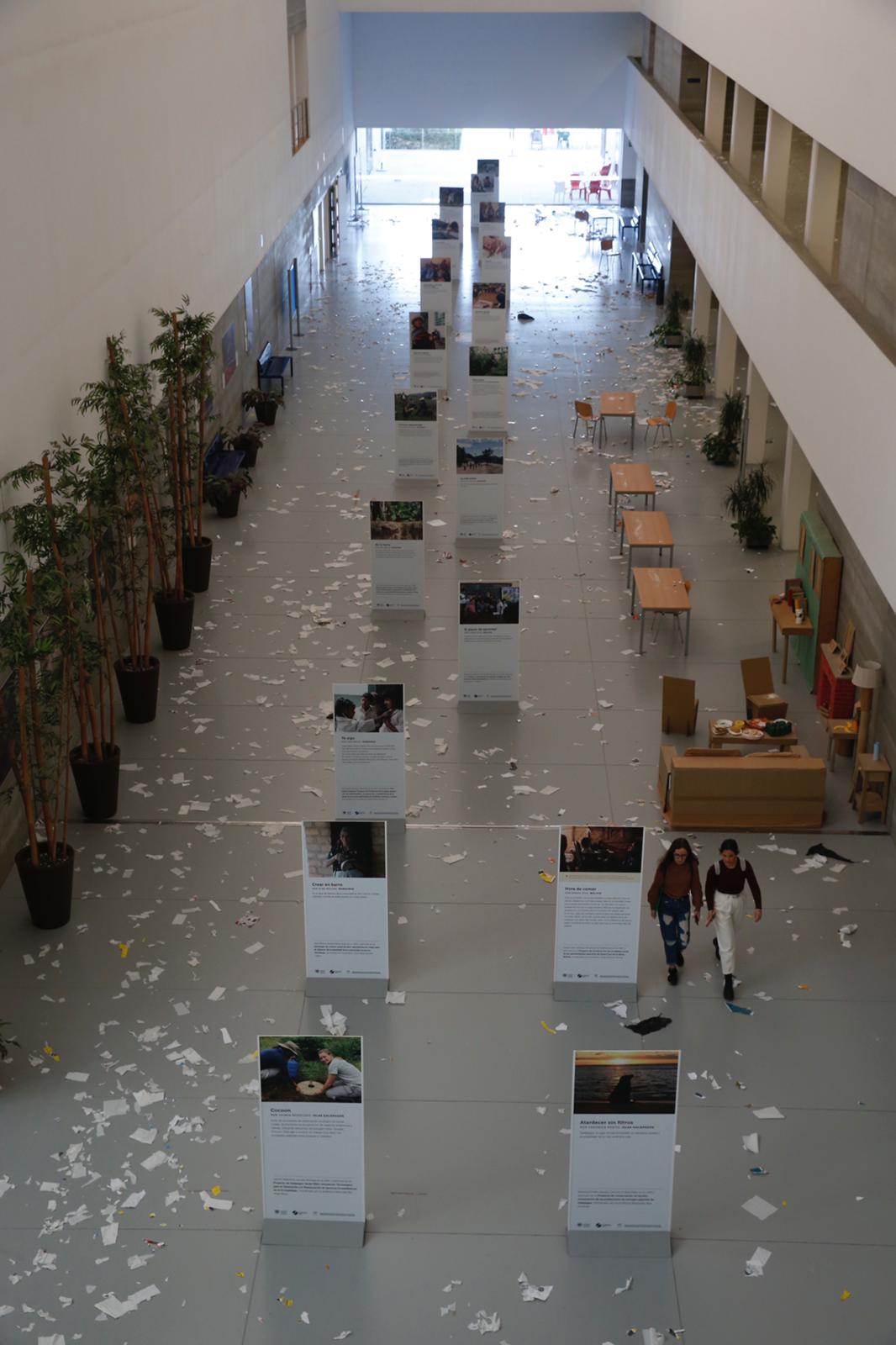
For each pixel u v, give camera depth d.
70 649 10.13
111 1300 7.37
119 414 12.36
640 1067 7.27
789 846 11.61
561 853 9.38
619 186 43.38
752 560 17.72
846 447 11.46
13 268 10.09
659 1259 7.65
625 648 15.27
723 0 19.42
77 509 12.27
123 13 13.23
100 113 12.49
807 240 14.51
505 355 22.20
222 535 18.45
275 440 22.47
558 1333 7.19
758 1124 8.60
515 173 45.22
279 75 25.03
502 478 18.06
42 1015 9.54
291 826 11.88
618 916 9.55
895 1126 8.60
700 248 22.31
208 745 13.18
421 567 15.84
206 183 17.88
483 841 11.69
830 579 13.91
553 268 35.62
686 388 24.73
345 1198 7.70
